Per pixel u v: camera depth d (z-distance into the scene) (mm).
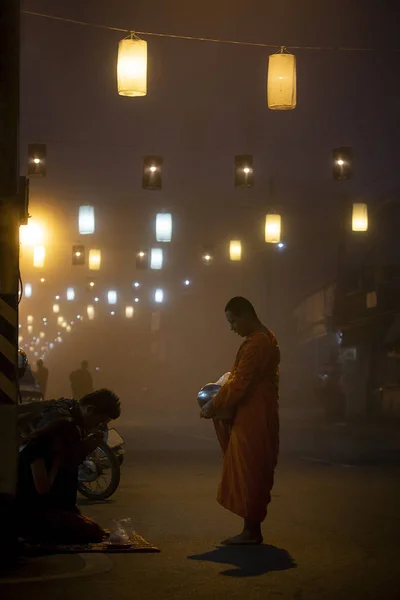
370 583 6832
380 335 36062
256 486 8375
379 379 36062
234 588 6645
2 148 7340
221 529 9359
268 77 15125
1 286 7219
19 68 7395
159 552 8000
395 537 8852
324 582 6859
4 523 7262
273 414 8523
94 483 12711
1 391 7156
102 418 8312
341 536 8906
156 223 31969
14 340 7203
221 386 8781
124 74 14305
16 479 7152
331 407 35531
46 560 7539
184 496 12234
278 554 7953
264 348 8484
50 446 7988
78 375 29172
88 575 6996
